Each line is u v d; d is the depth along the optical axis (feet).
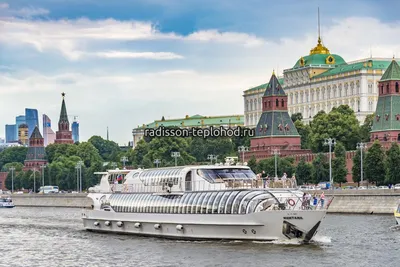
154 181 442.09
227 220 379.96
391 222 513.45
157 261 346.95
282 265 326.24
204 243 386.52
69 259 370.94
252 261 334.44
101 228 472.85
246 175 416.26
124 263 348.59
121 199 455.63
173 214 410.11
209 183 409.49
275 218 365.81
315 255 346.74
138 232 440.04
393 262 334.85
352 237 418.51
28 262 368.48
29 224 586.86
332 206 640.17
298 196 384.27
